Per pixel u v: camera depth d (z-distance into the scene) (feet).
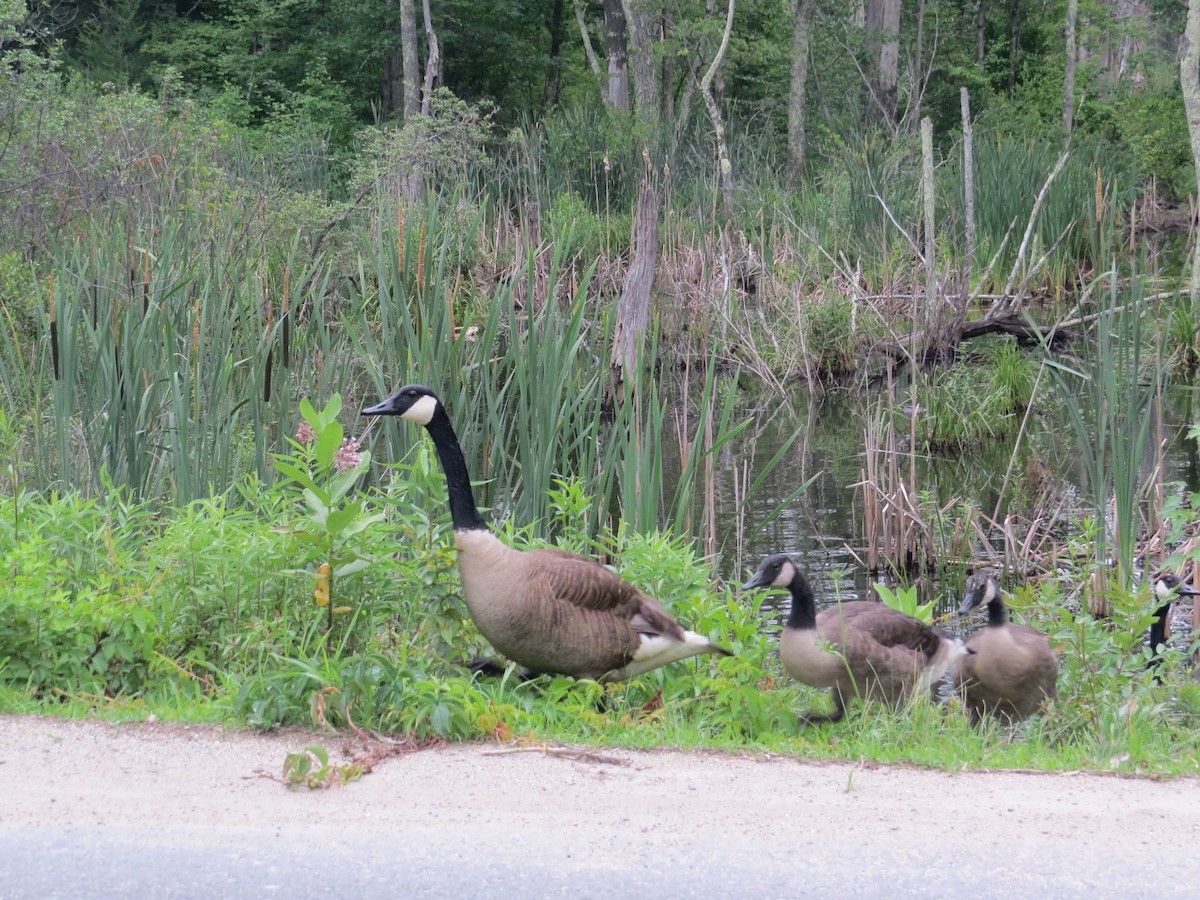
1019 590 37.17
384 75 160.76
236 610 28.32
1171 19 193.67
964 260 90.17
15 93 63.31
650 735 23.94
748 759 22.31
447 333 37.68
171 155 72.18
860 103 169.68
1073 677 30.89
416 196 81.30
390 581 28.14
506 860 17.30
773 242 96.07
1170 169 142.72
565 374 37.45
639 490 36.22
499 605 25.91
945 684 34.06
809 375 75.61
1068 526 50.72
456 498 26.35
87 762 20.66
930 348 81.15
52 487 36.60
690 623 30.96
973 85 185.57
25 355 48.70
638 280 54.85
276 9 159.53
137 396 36.45
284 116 133.18
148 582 28.89
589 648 26.48
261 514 35.19
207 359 39.06
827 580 45.65
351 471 26.96
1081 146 132.67
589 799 19.63
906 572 46.32
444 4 155.02
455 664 27.63
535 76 176.55
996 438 66.69
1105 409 44.04
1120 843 18.25
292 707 23.11
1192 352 79.05
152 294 39.22
